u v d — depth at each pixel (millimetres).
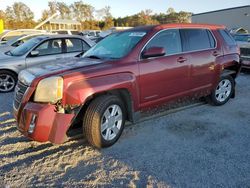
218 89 5898
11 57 7762
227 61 5793
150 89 4453
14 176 3285
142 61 4312
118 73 4000
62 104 3535
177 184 3092
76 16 77438
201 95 5523
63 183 3141
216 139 4246
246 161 3582
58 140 3500
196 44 5262
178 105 5891
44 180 3205
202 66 5281
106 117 3924
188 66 4988
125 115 4297
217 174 3281
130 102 4246
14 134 4484
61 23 52531
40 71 3850
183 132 4527
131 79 4109
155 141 4199
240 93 7133
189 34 5160
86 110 3818
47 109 3471
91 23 73562
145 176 3258
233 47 6105
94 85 3705
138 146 4043
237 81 8758
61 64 4180
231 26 44375
